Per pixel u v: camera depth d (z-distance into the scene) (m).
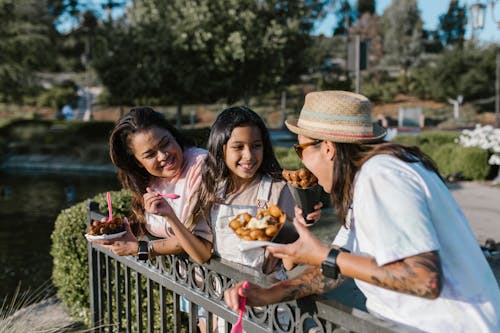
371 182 1.36
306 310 1.63
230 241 2.12
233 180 2.16
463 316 1.40
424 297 1.26
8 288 6.24
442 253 1.39
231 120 2.02
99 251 3.25
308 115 1.57
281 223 1.65
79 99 44.81
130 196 4.37
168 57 19.83
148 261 2.64
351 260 1.37
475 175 12.22
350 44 10.05
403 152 1.43
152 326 2.71
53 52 29.17
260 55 20.38
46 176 19.41
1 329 3.15
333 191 1.58
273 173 2.19
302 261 1.50
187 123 38.06
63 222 4.20
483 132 12.45
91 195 14.62
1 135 24.86
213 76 20.81
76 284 4.11
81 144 23.64
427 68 48.59
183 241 2.04
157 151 2.29
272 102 43.12
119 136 2.38
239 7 20.61
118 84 20.88
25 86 28.50
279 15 21.83
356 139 1.46
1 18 26.19
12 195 14.52
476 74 44.62
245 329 1.92
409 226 1.27
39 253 8.04
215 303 2.08
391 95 48.75
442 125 39.00
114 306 3.86
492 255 4.77
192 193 2.26
